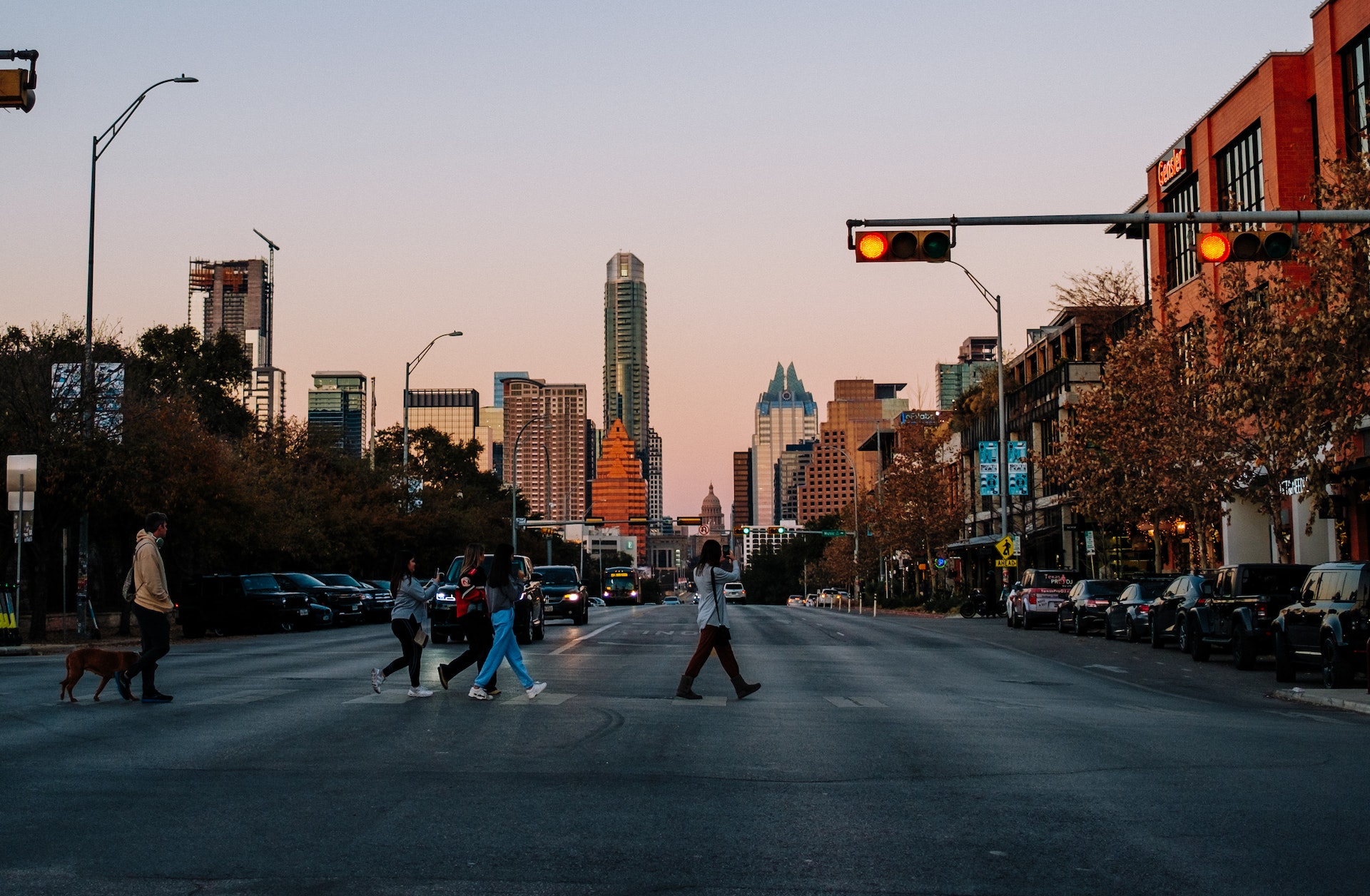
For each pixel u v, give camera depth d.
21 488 27.59
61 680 17.86
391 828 7.51
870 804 8.34
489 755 10.48
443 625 27.83
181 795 8.55
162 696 14.72
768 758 10.37
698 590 15.63
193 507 36.19
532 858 6.73
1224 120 41.06
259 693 15.98
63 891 6.02
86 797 8.49
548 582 40.62
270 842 7.09
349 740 11.34
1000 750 11.02
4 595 27.38
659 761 10.16
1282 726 13.51
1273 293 24.92
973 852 6.94
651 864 6.62
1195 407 32.47
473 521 75.75
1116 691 18.44
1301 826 7.69
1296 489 30.95
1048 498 61.50
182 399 38.38
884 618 56.25
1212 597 24.41
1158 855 6.88
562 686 17.23
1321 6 34.88
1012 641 32.69
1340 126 34.25
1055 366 60.84
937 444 71.81
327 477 59.84
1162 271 46.28
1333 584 18.95
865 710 14.41
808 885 6.19
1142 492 34.91
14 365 33.06
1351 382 23.19
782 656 25.03
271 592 38.81
